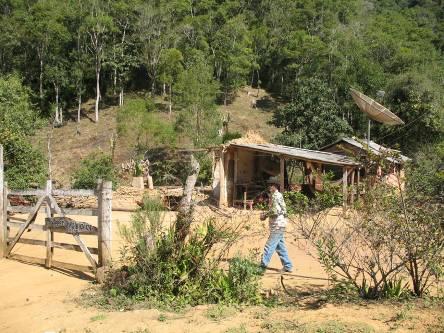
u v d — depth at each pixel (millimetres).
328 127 36531
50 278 8562
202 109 39094
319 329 5277
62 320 6391
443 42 84812
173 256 7285
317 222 7645
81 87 60625
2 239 10070
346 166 18984
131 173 27609
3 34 59469
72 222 8672
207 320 5949
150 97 62375
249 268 7121
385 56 64188
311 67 62344
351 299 6574
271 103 65625
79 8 62250
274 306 6539
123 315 6367
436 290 7211
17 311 6898
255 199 21609
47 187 9281
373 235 6648
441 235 6480
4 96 26047
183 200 7516
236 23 68438
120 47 64125
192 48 64688
